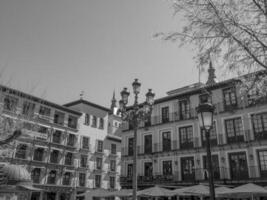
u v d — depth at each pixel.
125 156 35.31
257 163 24.28
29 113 13.62
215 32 5.87
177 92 36.28
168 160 30.67
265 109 25.16
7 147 14.02
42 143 37.75
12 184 17.73
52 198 38.19
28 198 29.53
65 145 40.84
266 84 6.19
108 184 45.97
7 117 12.50
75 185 40.88
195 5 6.02
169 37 6.38
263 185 23.28
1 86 13.18
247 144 25.25
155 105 34.31
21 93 13.76
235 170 25.53
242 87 6.67
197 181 27.08
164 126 32.31
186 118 30.53
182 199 27.78
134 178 13.23
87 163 43.59
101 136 47.34
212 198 7.03
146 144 33.66
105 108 49.09
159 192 21.42
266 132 24.69
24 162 34.91
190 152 29.06
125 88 15.51
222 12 5.80
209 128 7.93
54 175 38.84
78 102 46.16
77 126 43.72
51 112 40.12
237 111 26.84
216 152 27.12
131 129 35.88
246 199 24.48
